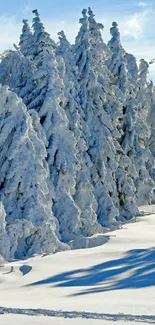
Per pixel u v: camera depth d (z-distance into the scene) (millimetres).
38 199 34688
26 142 35656
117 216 46812
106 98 52688
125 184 49500
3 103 35875
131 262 27969
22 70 44125
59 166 39688
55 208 38719
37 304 18828
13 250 32188
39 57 44750
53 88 41375
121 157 51219
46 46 43469
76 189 42344
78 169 41500
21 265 28719
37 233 33906
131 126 56125
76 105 46656
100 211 45219
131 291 21922
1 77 45688
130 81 63250
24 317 16703
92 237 36812
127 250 31062
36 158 35969
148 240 35344
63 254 31297
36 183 35062
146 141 60312
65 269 27375
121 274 25578
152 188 57562
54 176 39594
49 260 29562
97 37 55875
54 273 26703
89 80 50000
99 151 47281
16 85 44031
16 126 35812
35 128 38500
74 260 29375
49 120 40656
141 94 66750
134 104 57000
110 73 55281
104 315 16594
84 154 45656
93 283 24422
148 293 21250
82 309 17594
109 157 48281
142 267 26531
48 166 38750
